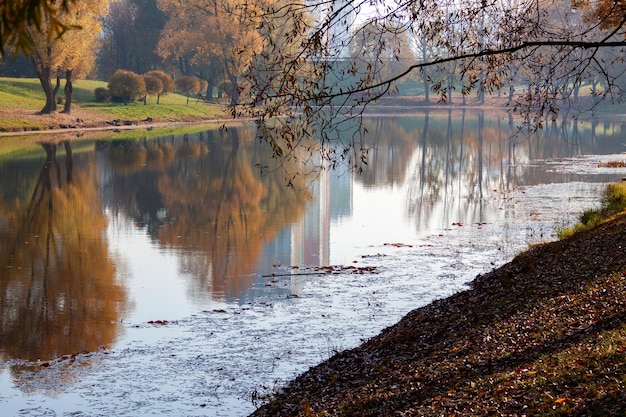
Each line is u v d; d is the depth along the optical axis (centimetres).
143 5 10988
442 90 1133
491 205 3000
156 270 1923
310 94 1003
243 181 3844
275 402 1051
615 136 6469
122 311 1560
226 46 8062
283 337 1373
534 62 1214
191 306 1593
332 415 950
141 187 3544
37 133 6153
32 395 1114
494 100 11988
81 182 3647
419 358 1123
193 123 8175
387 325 1435
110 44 11425
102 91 8025
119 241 2303
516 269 1700
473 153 5275
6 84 7606
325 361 1226
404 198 3269
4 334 1401
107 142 5734
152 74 8581
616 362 855
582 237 1861
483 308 1356
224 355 1282
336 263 2002
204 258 2067
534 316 1198
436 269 1906
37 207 2930
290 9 1044
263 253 2134
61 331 1424
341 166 4612
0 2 387
